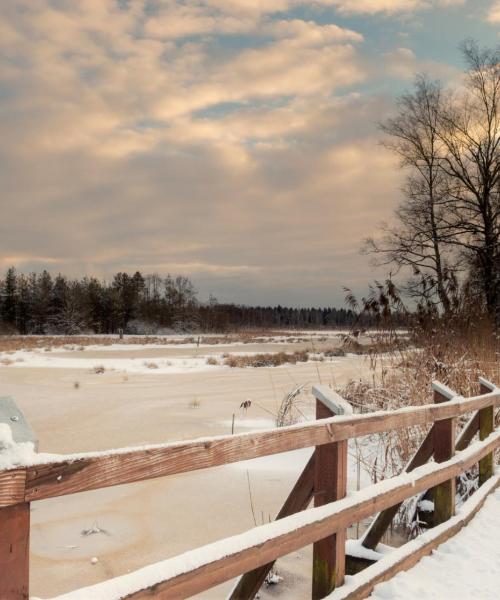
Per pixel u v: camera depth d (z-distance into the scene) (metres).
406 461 6.75
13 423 1.76
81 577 4.85
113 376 21.80
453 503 4.99
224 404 14.37
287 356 27.91
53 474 1.75
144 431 10.95
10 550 1.65
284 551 2.76
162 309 95.25
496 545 4.52
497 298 21.58
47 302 88.12
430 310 10.02
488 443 6.11
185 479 7.78
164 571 2.12
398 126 28.56
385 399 9.14
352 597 3.22
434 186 28.44
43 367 25.56
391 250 28.05
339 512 3.19
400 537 5.77
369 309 9.62
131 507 6.66
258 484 7.59
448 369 8.70
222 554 2.38
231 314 123.81
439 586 3.67
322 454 3.30
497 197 26.78
